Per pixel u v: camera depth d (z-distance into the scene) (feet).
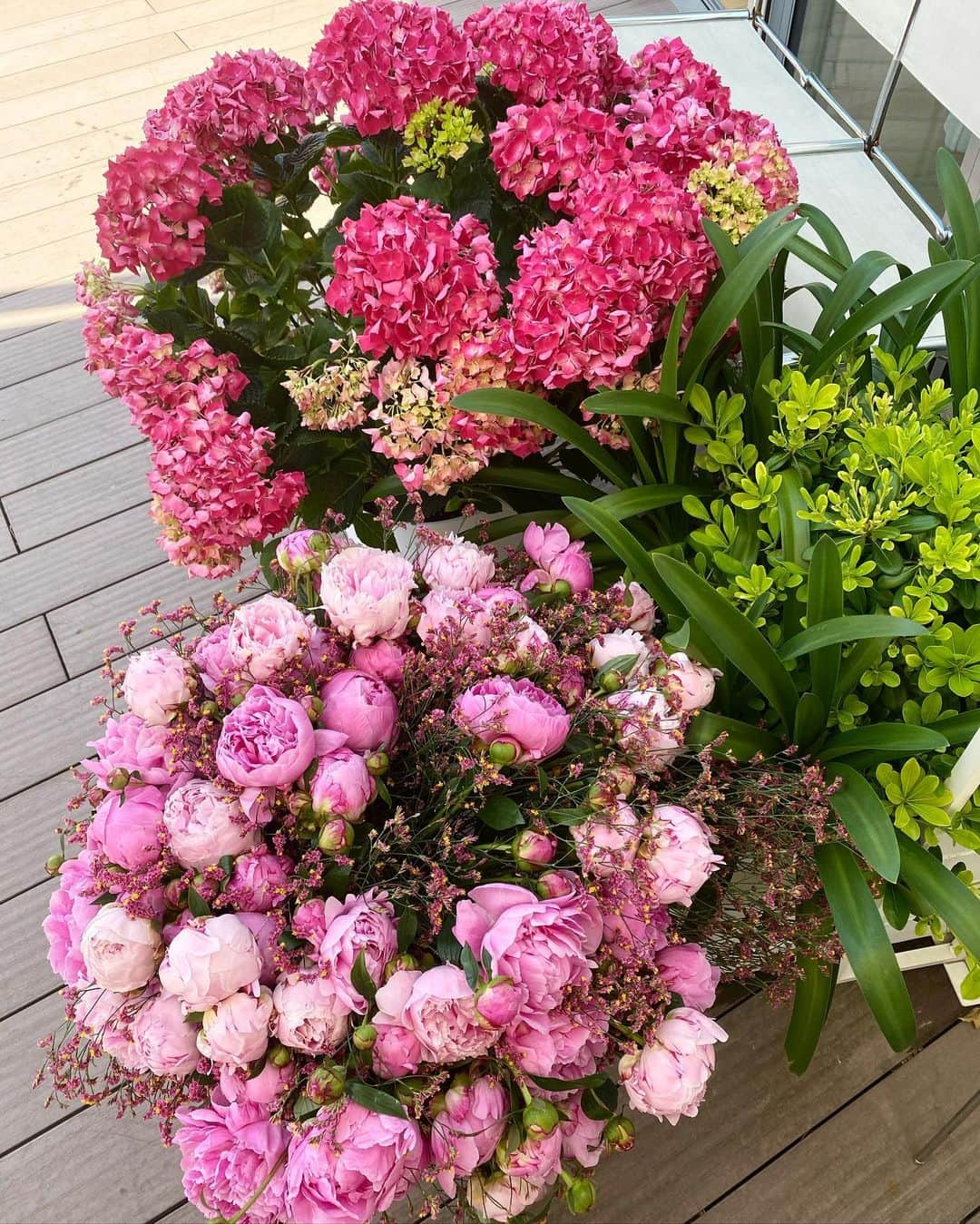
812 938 2.91
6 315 7.14
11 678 5.36
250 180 4.01
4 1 9.89
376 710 2.40
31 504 6.10
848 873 2.73
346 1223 2.04
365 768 2.33
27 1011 4.32
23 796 4.96
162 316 3.87
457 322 3.28
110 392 3.71
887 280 4.75
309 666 2.54
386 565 2.51
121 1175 3.92
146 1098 2.52
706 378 3.81
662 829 2.34
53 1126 4.04
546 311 3.24
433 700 2.65
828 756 2.90
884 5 5.17
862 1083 3.98
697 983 2.50
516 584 3.07
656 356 3.82
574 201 3.43
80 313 7.14
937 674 2.83
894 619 2.59
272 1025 2.19
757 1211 3.74
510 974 2.08
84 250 7.54
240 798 2.28
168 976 2.05
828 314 3.54
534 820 2.40
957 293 3.37
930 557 2.82
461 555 2.75
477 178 3.92
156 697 2.38
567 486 3.67
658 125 3.76
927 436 3.02
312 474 4.22
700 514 3.22
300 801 2.29
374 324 3.28
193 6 9.64
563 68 3.75
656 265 3.23
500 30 3.76
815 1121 3.91
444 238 3.23
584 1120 2.43
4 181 8.07
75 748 5.11
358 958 2.07
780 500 3.19
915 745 2.68
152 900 2.34
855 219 5.09
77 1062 2.50
